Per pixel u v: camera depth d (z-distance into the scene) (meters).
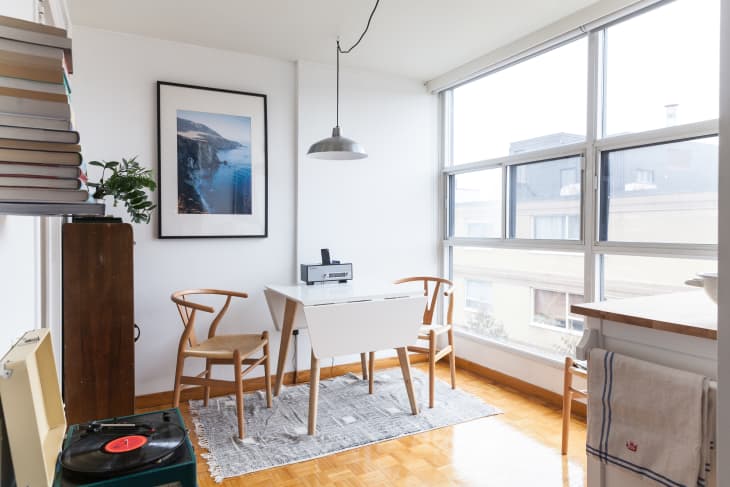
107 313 1.81
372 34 3.08
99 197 2.15
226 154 3.32
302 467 2.28
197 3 2.64
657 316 1.34
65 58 0.66
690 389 1.19
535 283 3.25
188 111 3.20
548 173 3.13
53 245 2.21
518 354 3.33
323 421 2.79
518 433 2.64
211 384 2.60
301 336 3.55
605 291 2.79
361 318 2.69
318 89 3.60
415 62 3.61
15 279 1.10
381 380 3.52
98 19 2.84
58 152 0.63
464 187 3.91
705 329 1.18
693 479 1.17
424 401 3.10
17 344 0.78
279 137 3.51
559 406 3.02
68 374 1.78
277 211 3.51
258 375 3.41
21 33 0.60
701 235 2.30
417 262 4.04
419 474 2.22
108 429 0.91
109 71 3.00
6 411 0.67
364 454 2.41
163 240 3.16
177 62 3.18
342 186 3.71
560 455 2.39
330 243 3.67
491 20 2.88
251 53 3.40
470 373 3.71
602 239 2.79
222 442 2.52
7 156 0.61
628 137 2.60
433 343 3.01
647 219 2.54
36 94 0.61
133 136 3.07
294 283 3.44
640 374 1.31
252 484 2.14
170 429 0.92
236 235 3.36
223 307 3.04
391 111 3.90
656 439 1.26
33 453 0.69
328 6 2.69
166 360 3.17
